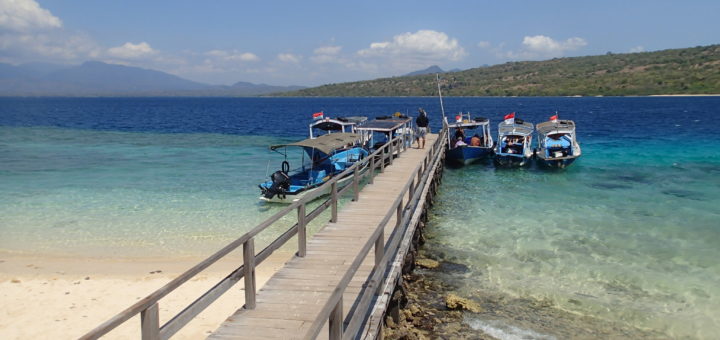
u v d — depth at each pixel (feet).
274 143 129.70
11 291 35.68
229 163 94.22
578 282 37.17
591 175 80.33
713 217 54.08
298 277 27.30
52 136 148.77
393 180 56.34
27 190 68.28
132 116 282.15
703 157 97.19
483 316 31.81
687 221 52.65
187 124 209.87
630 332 30.09
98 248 44.80
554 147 85.92
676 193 66.08
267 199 60.70
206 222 52.80
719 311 32.63
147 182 74.43
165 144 127.44
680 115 220.23
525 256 42.63
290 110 376.68
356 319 19.62
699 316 32.01
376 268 24.39
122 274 38.93
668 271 39.19
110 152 110.83
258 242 46.32
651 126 165.17
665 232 48.91
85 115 292.40
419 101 531.50
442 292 35.53
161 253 43.62
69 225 51.52
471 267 40.22
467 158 90.17
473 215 56.34
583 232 49.14
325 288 25.84
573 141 89.25
